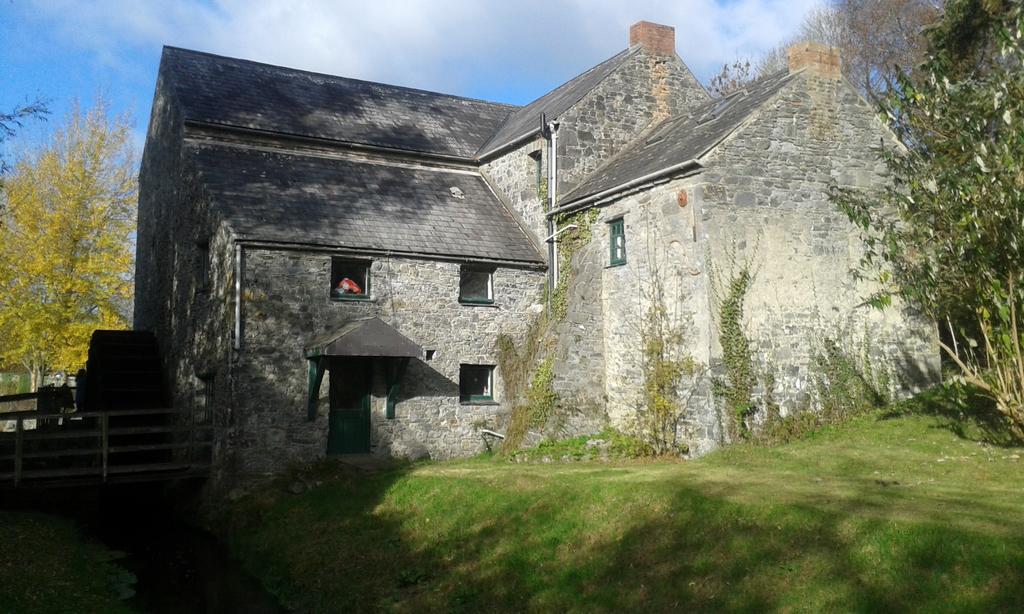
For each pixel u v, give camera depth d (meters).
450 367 16.53
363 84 22.12
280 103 19.48
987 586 6.46
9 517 13.62
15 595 9.22
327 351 14.21
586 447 14.36
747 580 7.54
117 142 25.69
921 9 23.70
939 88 10.92
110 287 24.84
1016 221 9.60
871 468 10.72
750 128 14.29
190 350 16.80
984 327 10.55
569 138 17.81
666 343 14.28
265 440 14.58
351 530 11.77
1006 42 10.81
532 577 8.88
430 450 16.17
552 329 16.39
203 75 19.48
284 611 9.70
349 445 15.55
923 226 10.81
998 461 10.44
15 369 35.31
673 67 19.50
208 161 16.86
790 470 11.02
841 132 15.15
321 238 15.29
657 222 14.70
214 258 15.61
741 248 13.92
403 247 16.09
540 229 17.94
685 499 9.31
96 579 10.68
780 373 13.88
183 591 10.49
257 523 13.06
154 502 16.62
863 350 14.65
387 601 9.15
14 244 23.34
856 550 7.40
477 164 20.67
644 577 8.18
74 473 13.57
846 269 14.75
